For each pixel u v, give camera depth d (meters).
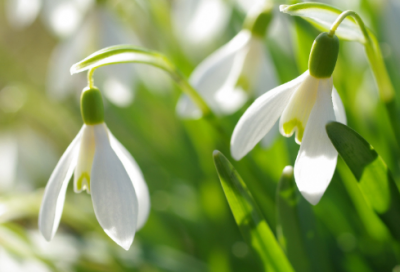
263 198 0.28
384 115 0.27
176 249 0.35
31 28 0.74
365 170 0.21
